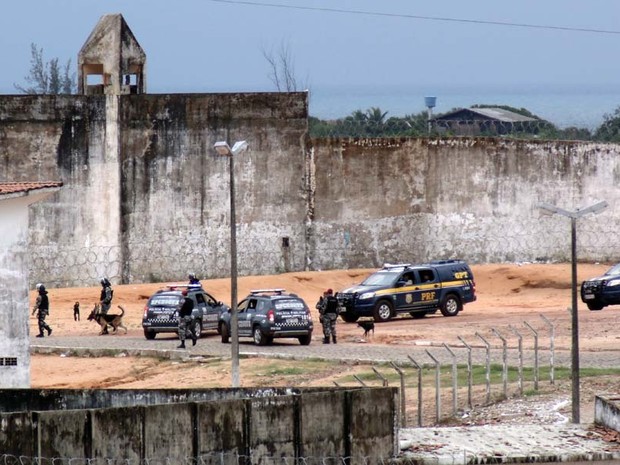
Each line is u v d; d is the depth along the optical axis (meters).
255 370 112.94
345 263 179.75
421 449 72.81
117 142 170.50
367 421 69.19
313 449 67.88
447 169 182.50
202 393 73.81
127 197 171.12
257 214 175.75
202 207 173.75
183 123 172.50
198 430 65.81
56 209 168.88
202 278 173.88
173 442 65.56
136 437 65.06
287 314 126.75
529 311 152.62
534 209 184.50
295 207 177.38
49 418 64.06
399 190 181.00
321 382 105.06
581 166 185.38
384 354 118.00
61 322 148.50
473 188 183.12
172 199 172.50
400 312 146.00
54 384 110.81
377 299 144.50
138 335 138.88
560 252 185.38
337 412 68.44
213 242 174.25
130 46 173.62
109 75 172.62
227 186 174.38
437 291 148.38
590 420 81.94
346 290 146.50
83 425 64.50
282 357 118.38
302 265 178.12
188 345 129.25
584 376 98.06
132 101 170.62
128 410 64.94
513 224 184.12
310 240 178.25
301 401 67.56
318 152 177.75
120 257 171.12
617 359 108.88
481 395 92.94
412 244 181.75
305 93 176.12
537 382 94.25
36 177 168.12
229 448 66.38
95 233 170.25
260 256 176.12
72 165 169.12
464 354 115.38
